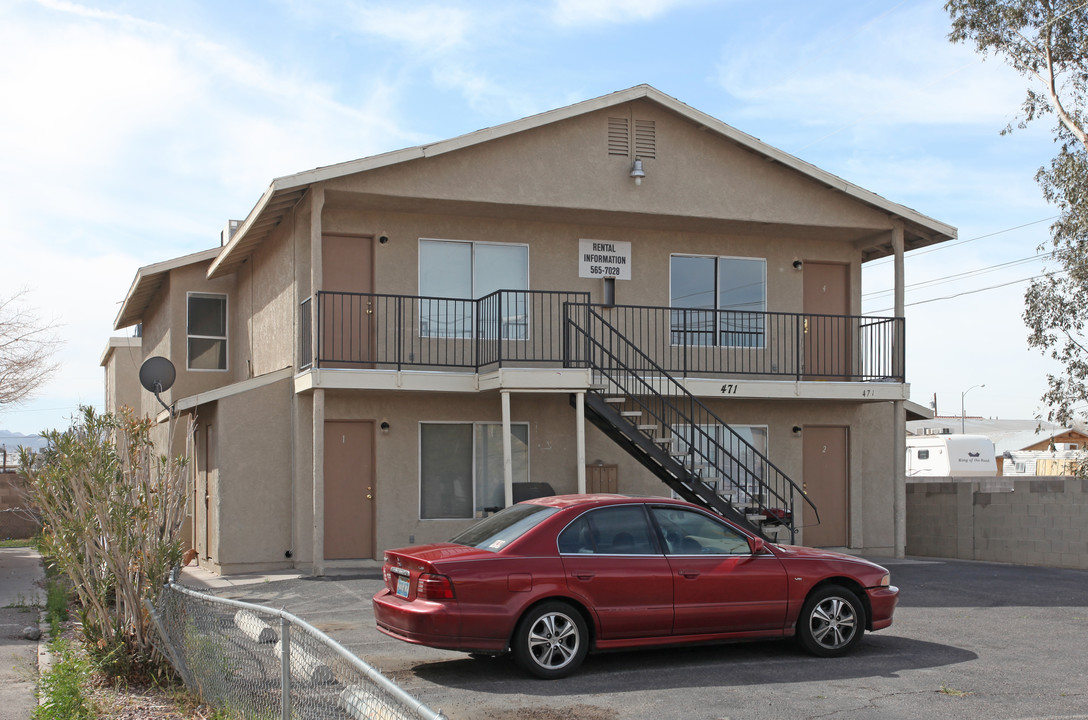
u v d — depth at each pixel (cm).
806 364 1880
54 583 1289
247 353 1966
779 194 1739
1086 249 2289
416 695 752
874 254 1992
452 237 1677
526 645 792
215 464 1565
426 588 779
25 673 863
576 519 838
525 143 1602
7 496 2614
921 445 3650
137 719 714
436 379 1520
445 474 1652
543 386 1470
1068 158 2262
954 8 2317
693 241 1820
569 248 1742
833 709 715
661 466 1574
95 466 830
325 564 1560
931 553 1945
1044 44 2273
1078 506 1661
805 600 891
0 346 2408
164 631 812
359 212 1625
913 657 900
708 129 1692
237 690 684
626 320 1759
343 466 1608
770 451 1839
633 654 907
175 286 2056
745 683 795
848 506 1886
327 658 537
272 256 1767
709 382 1681
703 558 862
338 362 1532
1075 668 855
